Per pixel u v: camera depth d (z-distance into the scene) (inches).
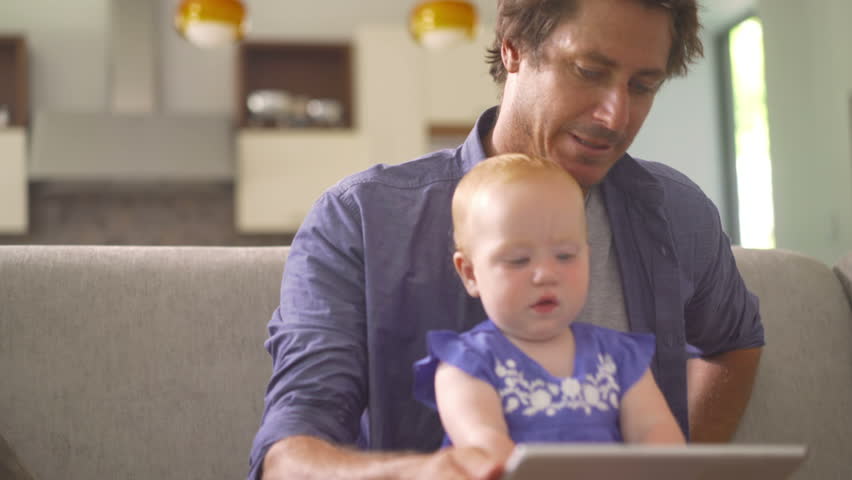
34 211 257.8
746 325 58.7
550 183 41.6
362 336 49.5
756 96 234.4
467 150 54.1
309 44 260.1
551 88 47.9
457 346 41.1
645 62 46.8
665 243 53.5
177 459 57.9
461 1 173.6
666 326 52.9
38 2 264.2
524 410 39.6
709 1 228.4
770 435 62.2
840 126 180.7
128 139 247.4
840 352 64.4
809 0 188.1
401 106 261.6
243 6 164.7
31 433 56.9
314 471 39.0
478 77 263.7
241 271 61.7
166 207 261.6
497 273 41.1
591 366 41.4
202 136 249.9
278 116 256.7
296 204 257.0
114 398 58.1
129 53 256.2
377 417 48.8
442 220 51.9
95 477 57.1
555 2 47.3
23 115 251.4
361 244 51.0
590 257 53.3
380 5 276.7
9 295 58.5
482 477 31.9
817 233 189.9
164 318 59.7
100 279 59.9
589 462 27.9
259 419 59.2
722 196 249.8
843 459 62.5
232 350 59.9
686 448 28.7
